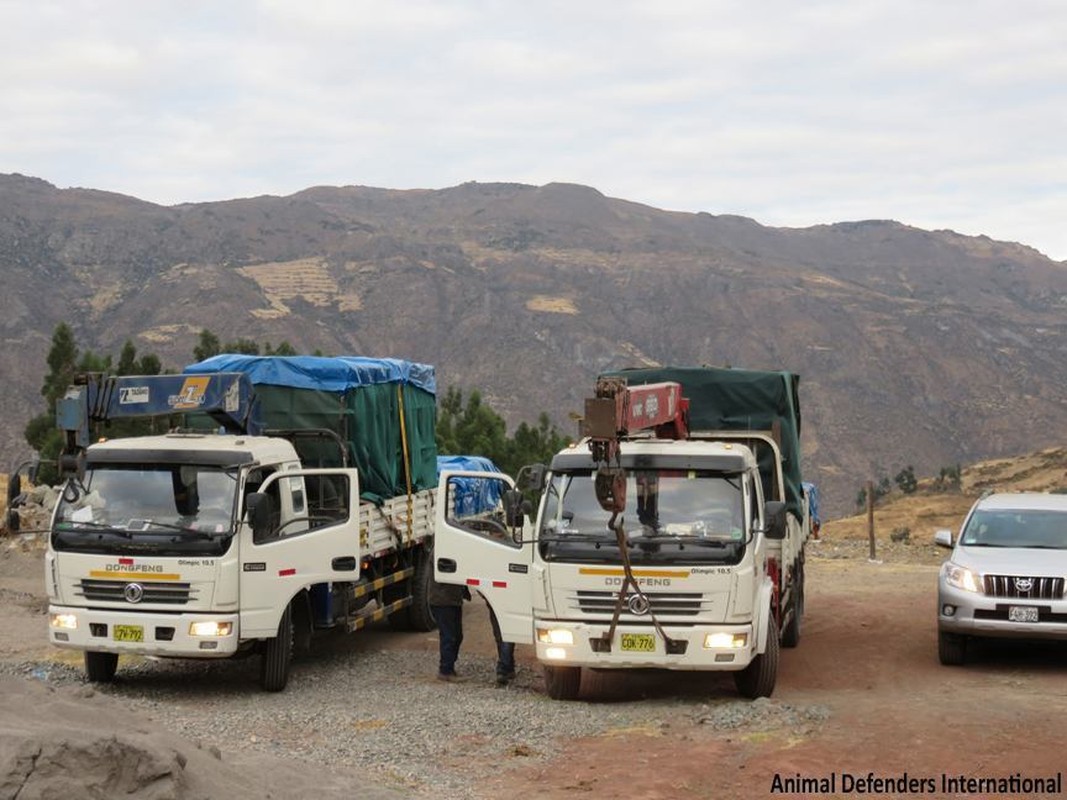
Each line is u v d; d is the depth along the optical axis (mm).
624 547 12438
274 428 16688
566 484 13289
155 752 7852
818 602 22609
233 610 13531
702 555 12680
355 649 17484
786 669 15883
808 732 11453
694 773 10180
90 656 14344
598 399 11836
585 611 12812
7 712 8914
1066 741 11016
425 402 19609
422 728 11875
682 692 13945
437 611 15164
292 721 12148
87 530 13570
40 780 7320
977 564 15375
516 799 9523
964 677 14930
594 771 10336
